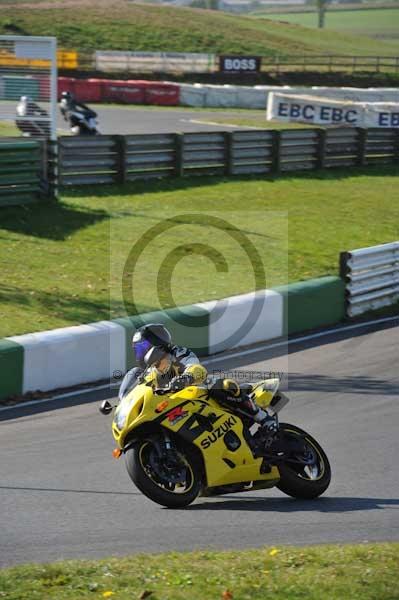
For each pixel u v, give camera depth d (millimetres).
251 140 97625
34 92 82250
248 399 27656
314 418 38469
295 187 94000
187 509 27688
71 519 26344
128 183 87750
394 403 40625
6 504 27719
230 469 27156
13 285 55750
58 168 82125
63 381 43719
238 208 82312
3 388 41500
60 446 34375
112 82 179000
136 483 26281
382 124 141250
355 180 100750
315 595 18500
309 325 56562
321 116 144000
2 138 78625
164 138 90562
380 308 61781
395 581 19328
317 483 28406
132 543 24188
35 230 69062
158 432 27094
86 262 62281
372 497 28766
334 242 73062
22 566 20797
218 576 19688
